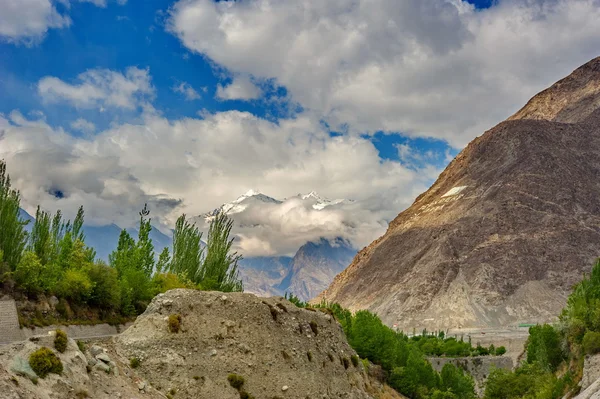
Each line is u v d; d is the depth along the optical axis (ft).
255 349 161.89
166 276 266.77
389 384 291.17
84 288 202.80
